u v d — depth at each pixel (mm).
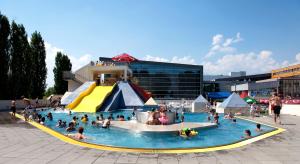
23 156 8875
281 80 60875
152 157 8977
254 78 97688
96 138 15875
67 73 49500
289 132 14711
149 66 73938
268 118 23750
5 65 34969
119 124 20281
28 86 39625
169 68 74375
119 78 45000
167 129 17656
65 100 37062
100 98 35875
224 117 26031
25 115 21422
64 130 18500
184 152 9758
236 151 9961
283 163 8297
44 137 12594
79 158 8711
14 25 36906
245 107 29484
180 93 74438
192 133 16938
